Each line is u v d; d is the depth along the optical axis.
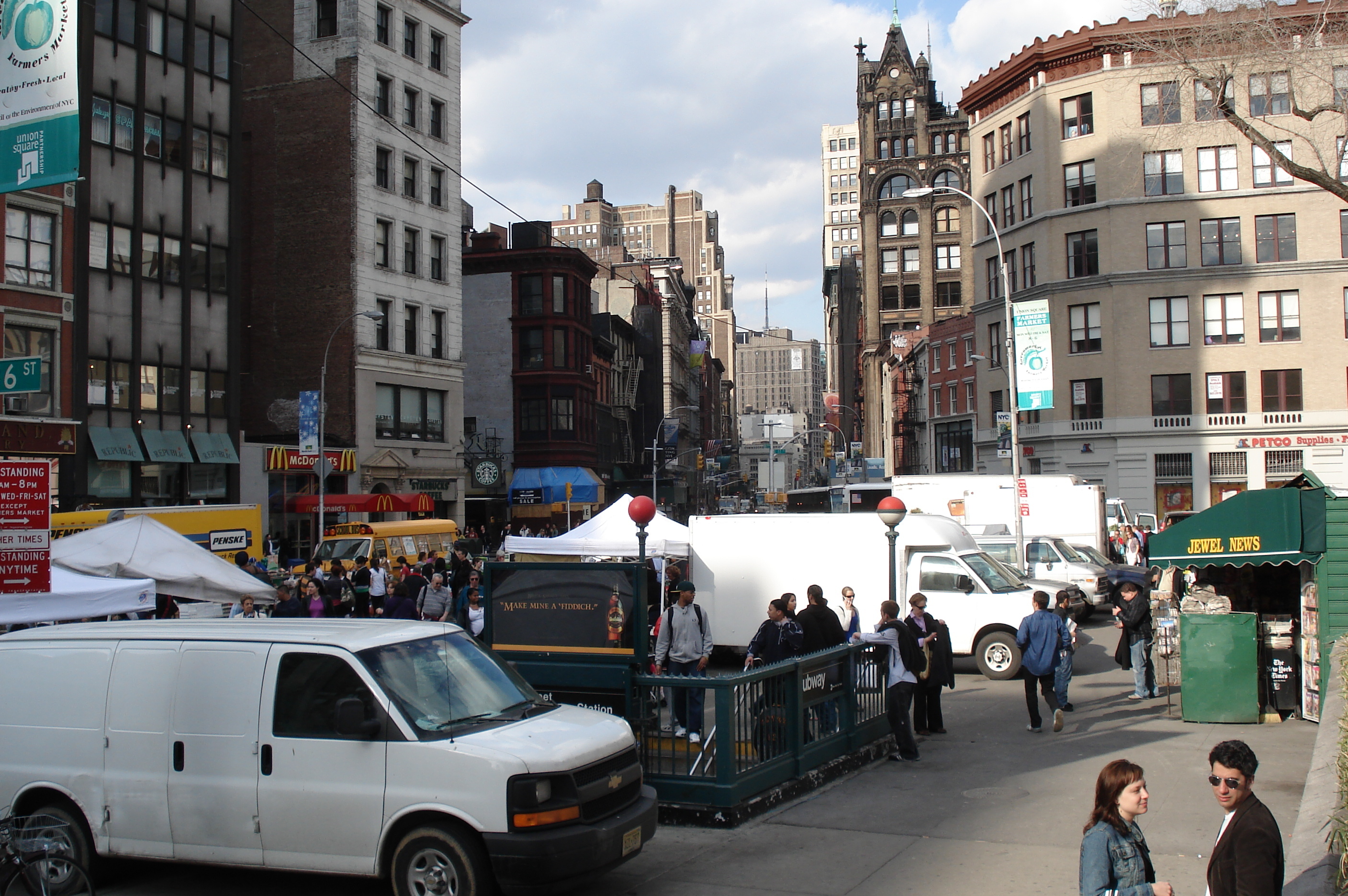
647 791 8.32
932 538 19.36
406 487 46.41
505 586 11.02
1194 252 45.94
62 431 30.17
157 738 7.93
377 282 45.56
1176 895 7.34
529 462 59.09
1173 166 46.44
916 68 95.81
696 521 20.36
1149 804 9.78
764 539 19.92
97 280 32.75
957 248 93.25
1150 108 46.59
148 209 34.78
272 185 46.06
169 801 7.82
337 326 44.53
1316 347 44.44
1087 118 48.03
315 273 45.09
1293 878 5.72
